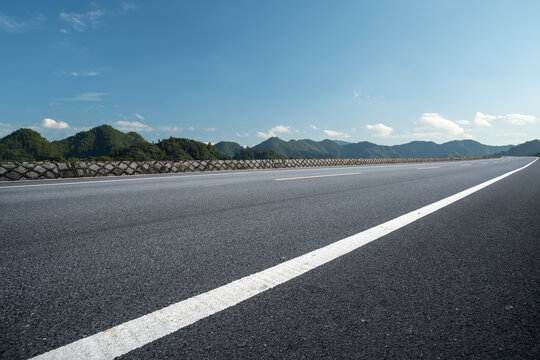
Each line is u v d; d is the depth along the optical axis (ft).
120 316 3.83
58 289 4.62
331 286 4.72
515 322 3.69
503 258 6.09
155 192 16.85
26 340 3.29
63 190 18.16
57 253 6.38
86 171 32.22
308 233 8.03
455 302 4.21
